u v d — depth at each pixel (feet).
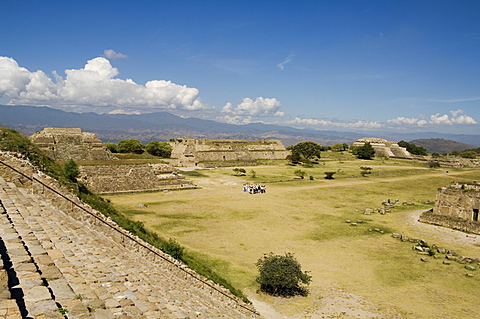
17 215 48.96
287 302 83.56
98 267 40.78
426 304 84.94
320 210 194.39
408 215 191.11
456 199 172.14
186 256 86.99
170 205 186.80
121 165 231.30
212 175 310.24
